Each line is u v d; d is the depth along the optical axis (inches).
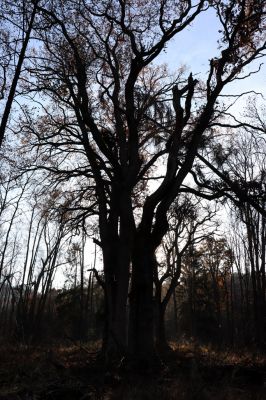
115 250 838.5
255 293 1604.3
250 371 587.5
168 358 798.5
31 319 1649.9
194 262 1937.7
